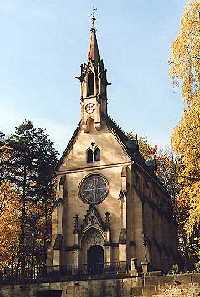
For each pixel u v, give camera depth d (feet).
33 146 246.68
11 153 237.04
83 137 224.94
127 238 197.77
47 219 248.32
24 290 173.17
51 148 251.60
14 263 229.86
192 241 205.57
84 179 217.77
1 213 213.66
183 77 138.82
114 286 160.35
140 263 196.03
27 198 240.94
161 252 227.61
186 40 139.54
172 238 256.11
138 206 206.18
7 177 233.55
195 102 133.39
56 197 217.15
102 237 203.62
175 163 248.93
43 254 242.37
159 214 241.55
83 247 206.18
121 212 201.67
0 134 238.48
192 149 131.23
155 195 242.37
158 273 152.66
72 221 213.46
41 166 244.42
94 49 241.14
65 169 222.69
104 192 212.02
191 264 213.05
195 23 139.54
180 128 132.16
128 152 214.28
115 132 220.02
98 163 217.77
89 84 232.94
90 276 167.12
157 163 284.20
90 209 208.33
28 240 245.45
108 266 195.11
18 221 225.15
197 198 126.93
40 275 195.62
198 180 134.21
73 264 203.21
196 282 136.77
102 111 226.79
